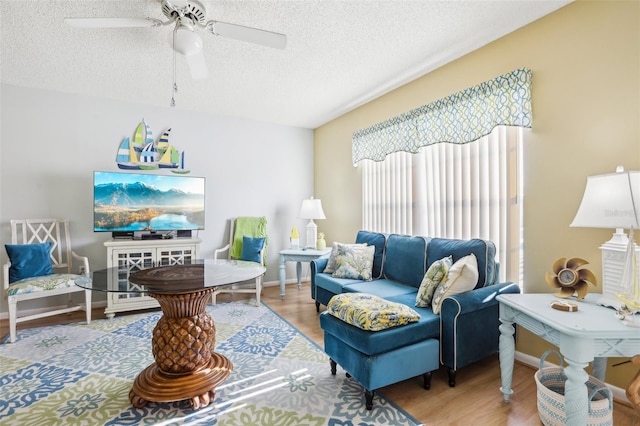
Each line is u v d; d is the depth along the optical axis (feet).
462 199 9.27
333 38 8.14
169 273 7.50
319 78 10.59
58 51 8.70
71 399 6.24
